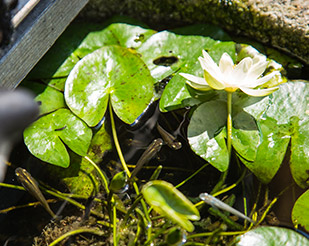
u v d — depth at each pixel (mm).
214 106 966
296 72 1018
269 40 1032
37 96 980
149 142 972
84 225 923
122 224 915
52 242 911
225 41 1026
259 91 946
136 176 952
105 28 1046
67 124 963
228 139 945
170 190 856
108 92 984
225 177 946
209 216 926
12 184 944
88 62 991
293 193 938
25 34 933
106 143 969
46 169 954
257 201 936
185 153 968
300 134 948
